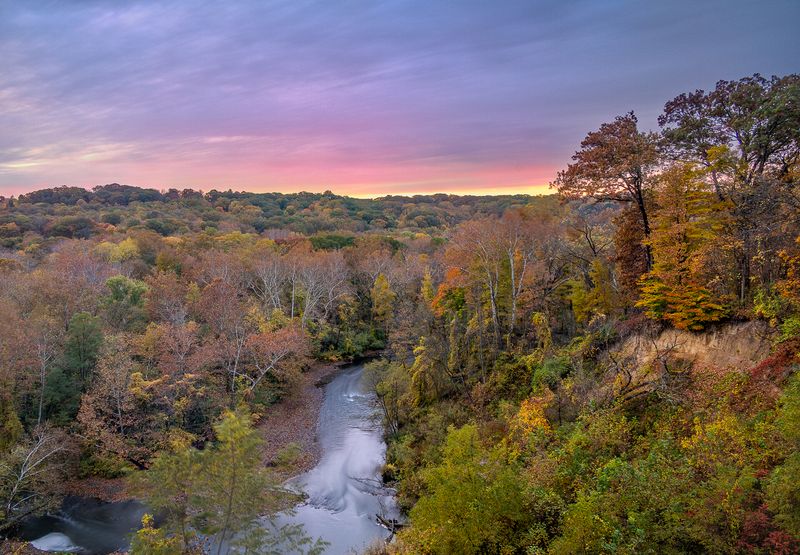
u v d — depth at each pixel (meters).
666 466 19.39
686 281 28.28
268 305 70.75
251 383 51.34
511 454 26.89
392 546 27.12
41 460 32.88
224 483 21.27
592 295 39.69
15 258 79.38
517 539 21.20
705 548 16.05
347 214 188.38
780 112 28.39
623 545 16.72
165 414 40.78
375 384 51.06
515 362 41.50
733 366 24.73
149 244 90.19
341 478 38.66
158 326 49.34
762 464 17.45
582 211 55.06
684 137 33.62
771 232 24.31
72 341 43.56
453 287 55.41
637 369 30.02
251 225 151.88
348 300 76.81
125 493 36.31
